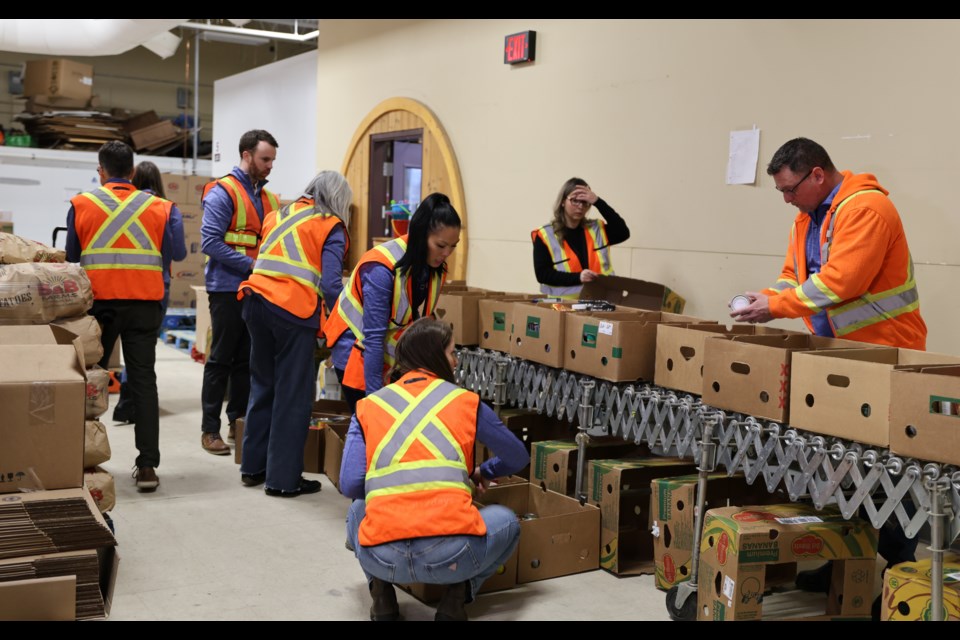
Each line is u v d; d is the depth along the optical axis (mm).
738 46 4480
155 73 14016
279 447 3920
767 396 2582
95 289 3914
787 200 3168
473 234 6441
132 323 3986
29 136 11461
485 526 2561
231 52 14547
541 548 3092
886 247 2922
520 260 5969
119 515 3645
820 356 2434
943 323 3703
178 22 7297
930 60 3689
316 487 4074
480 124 6332
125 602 2787
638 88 5047
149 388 4008
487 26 6211
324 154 8594
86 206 3938
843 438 2416
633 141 5090
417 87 7043
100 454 3379
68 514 2549
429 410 2627
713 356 2744
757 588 2510
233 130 11031
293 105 9555
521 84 5922
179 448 4781
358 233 7969
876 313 3029
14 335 2910
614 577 3154
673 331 2979
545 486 3557
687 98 4754
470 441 2619
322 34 8547
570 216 4602
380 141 7676
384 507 2527
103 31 7664
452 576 2520
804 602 2924
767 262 4359
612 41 5211
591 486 3264
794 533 2527
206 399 4723
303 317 3836
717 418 2754
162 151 12102
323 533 3506
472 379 3895
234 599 2850
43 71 11641
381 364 3154
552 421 4074
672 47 4832
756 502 3139
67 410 2635
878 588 3043
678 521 2938
